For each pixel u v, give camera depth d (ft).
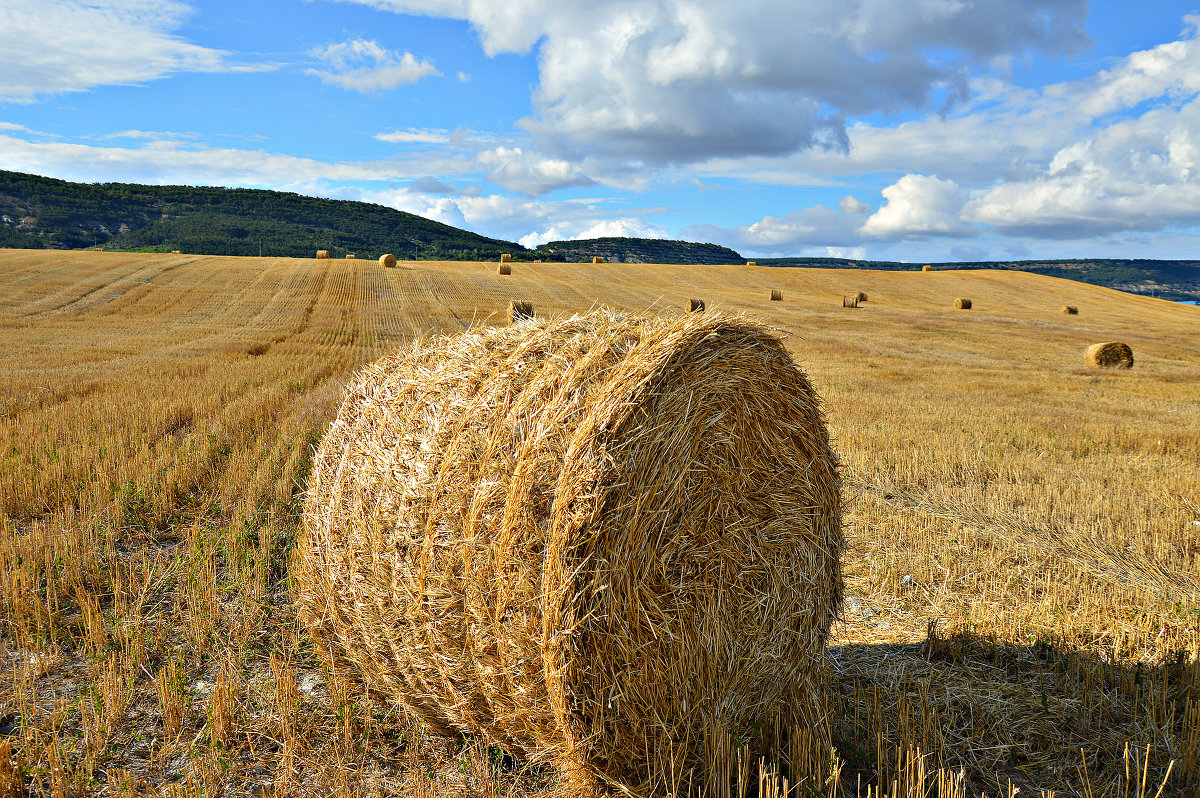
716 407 11.56
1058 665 14.83
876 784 11.50
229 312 108.27
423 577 11.48
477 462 11.09
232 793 11.02
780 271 224.12
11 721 12.49
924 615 17.62
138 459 27.07
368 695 13.70
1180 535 22.71
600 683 10.32
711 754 11.34
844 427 39.73
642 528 10.56
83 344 73.00
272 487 24.80
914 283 212.23
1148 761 11.92
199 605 16.34
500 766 12.04
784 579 12.87
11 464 25.80
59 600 17.04
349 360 68.03
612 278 189.57
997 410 47.32
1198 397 58.13
